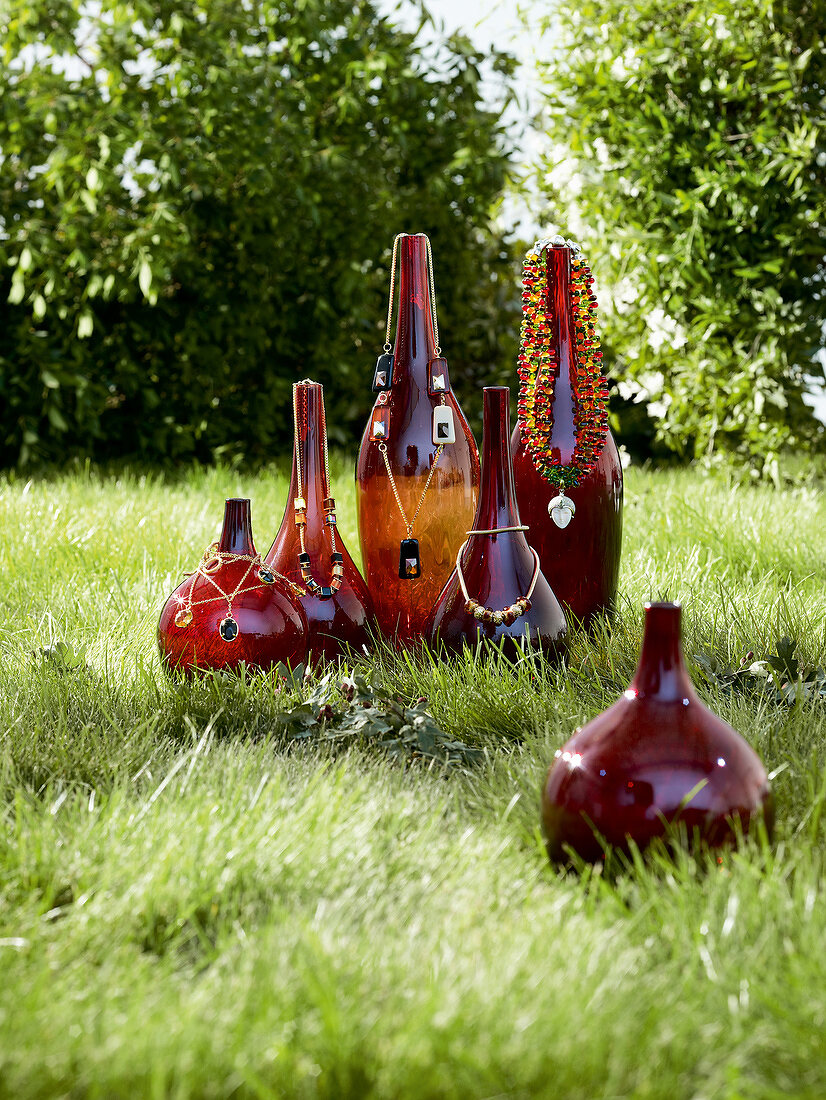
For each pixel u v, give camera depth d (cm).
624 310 653
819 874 206
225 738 280
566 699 290
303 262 729
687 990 168
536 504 348
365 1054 154
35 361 668
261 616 303
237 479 646
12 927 188
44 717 284
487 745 275
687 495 562
